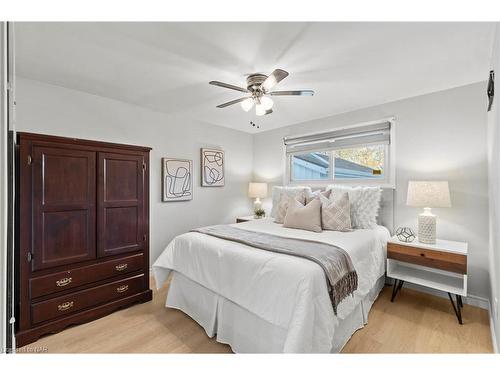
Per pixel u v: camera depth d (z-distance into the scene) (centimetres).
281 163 418
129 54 188
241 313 171
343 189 291
